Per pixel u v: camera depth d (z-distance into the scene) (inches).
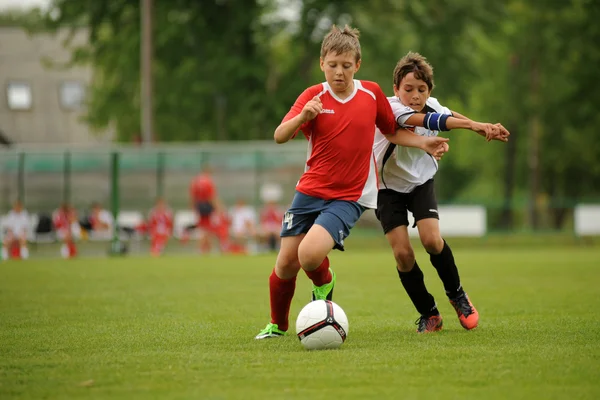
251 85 4867.1
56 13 4813.0
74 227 3508.9
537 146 6087.6
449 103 5123.0
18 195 3599.9
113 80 5319.9
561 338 968.9
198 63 4822.8
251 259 2982.3
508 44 5856.3
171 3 4724.4
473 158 7298.2
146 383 721.6
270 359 832.3
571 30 5748.0
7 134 6934.1
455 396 665.6
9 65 7086.6
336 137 942.4
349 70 938.1
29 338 1010.1
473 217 4126.5
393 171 1035.3
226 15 4788.4
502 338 973.8
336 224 927.0
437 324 1059.9
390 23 4746.6
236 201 3641.7
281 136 917.8
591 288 1713.8
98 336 1026.7
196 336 1021.2
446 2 4904.0
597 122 5895.7
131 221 3607.3
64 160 3595.0
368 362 808.9
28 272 2295.8
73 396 677.9
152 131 3919.8
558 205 4205.2
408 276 1047.6
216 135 5034.5
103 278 2064.5
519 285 1800.0
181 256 3277.6
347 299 1515.7
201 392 684.7
